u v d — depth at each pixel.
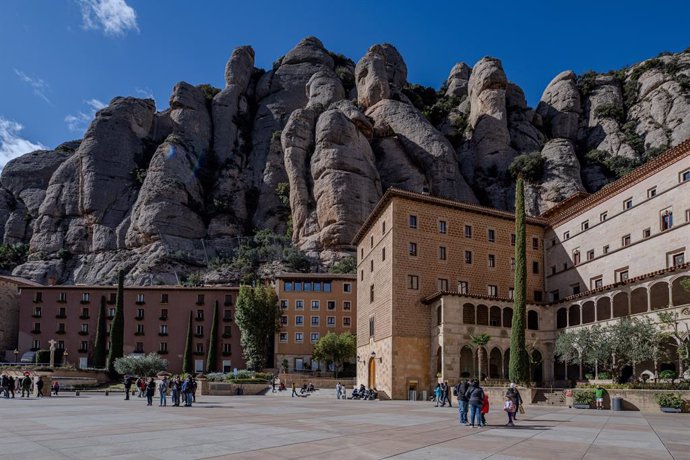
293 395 63.97
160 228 138.38
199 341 103.06
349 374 93.44
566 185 126.75
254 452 17.03
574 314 64.44
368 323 72.19
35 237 150.75
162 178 144.88
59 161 172.75
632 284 51.66
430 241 65.50
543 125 156.38
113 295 105.19
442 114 170.38
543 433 22.94
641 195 57.94
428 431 23.52
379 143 149.25
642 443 19.73
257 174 164.38
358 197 130.50
